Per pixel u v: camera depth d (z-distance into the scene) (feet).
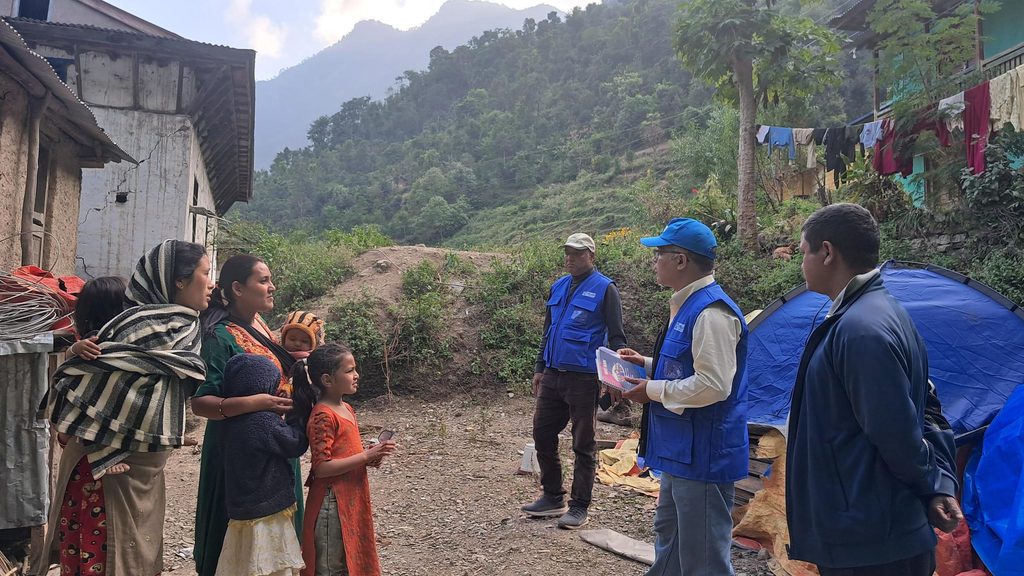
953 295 15.08
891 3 39.65
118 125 37.09
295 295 38.78
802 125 56.34
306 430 9.59
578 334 15.06
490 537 14.78
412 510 16.74
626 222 142.00
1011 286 29.73
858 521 6.35
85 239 36.45
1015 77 31.89
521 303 36.58
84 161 24.67
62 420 8.64
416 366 32.32
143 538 9.22
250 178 66.44
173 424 9.14
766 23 40.09
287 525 8.95
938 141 35.81
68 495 9.18
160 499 9.65
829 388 6.68
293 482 9.24
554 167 226.17
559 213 174.50
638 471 19.33
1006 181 32.42
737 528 14.16
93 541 8.95
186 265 9.36
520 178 230.27
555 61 319.88
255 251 46.24
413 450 22.82
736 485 15.26
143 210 37.19
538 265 38.60
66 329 11.98
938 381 13.79
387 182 261.65
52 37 35.27
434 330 33.55
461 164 250.37
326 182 287.69
